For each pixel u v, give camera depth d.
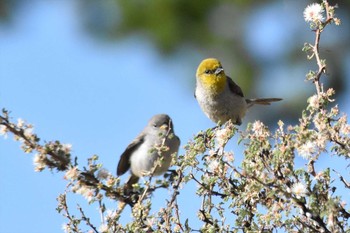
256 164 7.32
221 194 8.04
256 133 7.49
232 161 7.67
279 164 7.27
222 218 7.91
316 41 8.34
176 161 8.04
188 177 7.84
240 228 7.66
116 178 8.22
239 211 7.71
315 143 7.43
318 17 8.33
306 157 7.39
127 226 7.93
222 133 7.73
